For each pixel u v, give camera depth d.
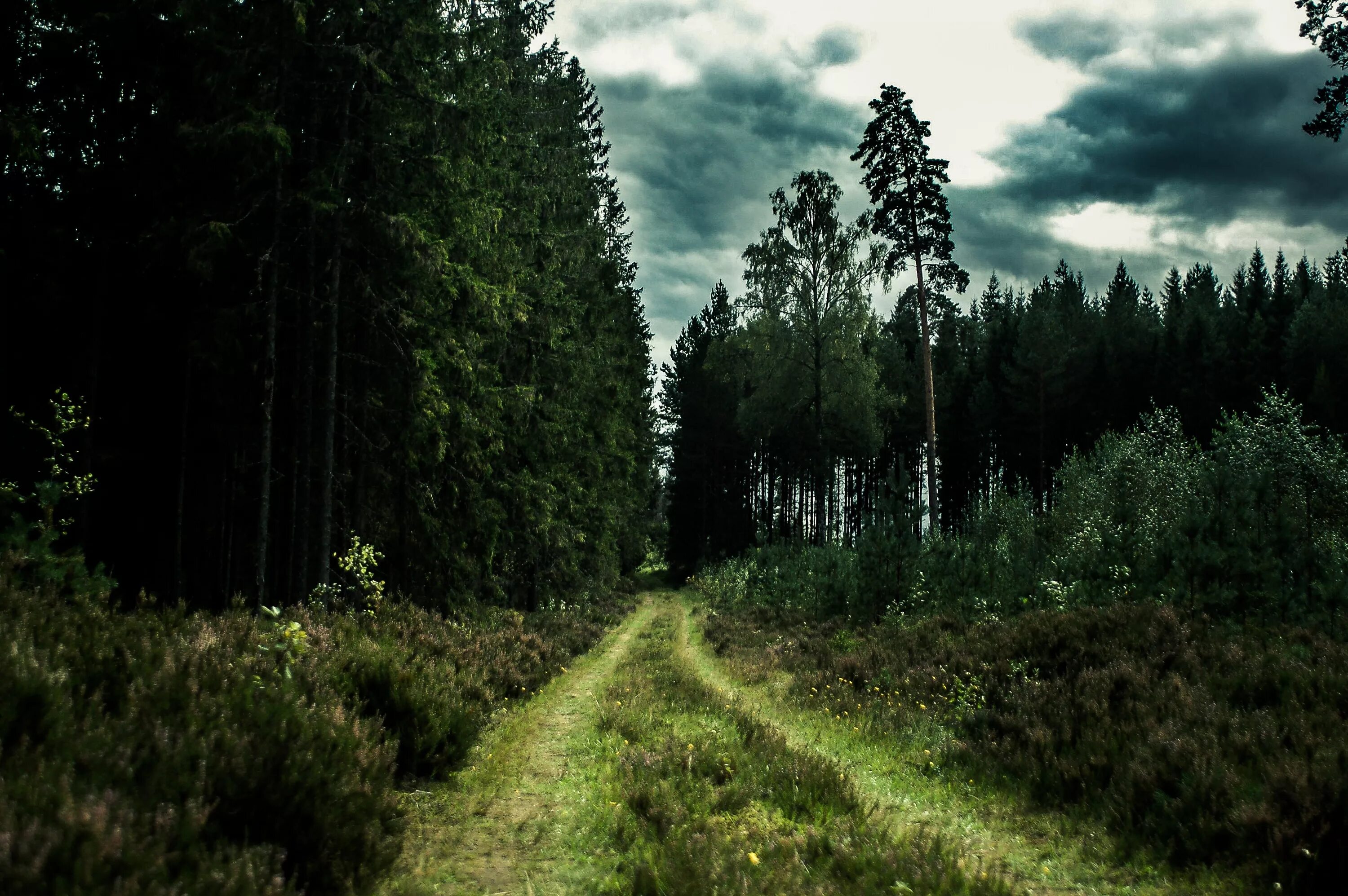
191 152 14.41
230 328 14.91
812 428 44.97
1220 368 53.81
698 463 67.69
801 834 6.12
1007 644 12.68
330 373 15.98
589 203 32.66
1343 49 13.99
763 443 61.22
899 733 10.30
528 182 25.52
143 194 15.95
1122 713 8.96
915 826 6.86
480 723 9.79
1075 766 7.76
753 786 7.28
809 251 41.91
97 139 15.74
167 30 15.49
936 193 32.56
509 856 5.69
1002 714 10.00
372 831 5.02
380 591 14.50
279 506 19.34
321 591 14.14
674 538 68.88
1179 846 6.12
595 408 31.06
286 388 18.17
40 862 3.14
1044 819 7.11
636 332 50.38
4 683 4.36
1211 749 7.18
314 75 15.71
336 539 18.34
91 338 15.55
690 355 76.00
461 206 17.06
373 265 16.56
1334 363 49.38
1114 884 5.68
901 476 22.67
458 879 5.18
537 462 24.56
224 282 16.20
